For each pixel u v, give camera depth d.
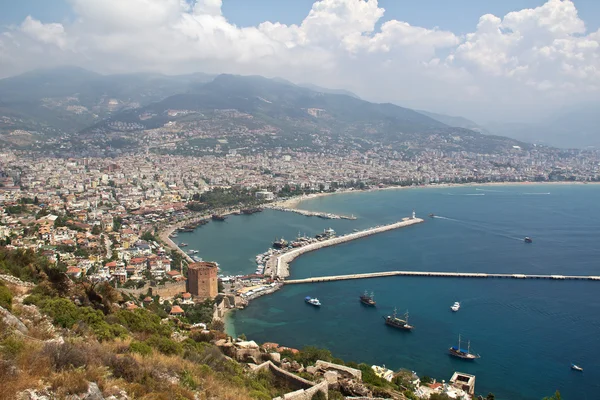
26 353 51.41
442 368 175.12
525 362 181.50
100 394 48.00
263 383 89.38
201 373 71.94
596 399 157.12
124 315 102.06
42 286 96.25
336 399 87.12
